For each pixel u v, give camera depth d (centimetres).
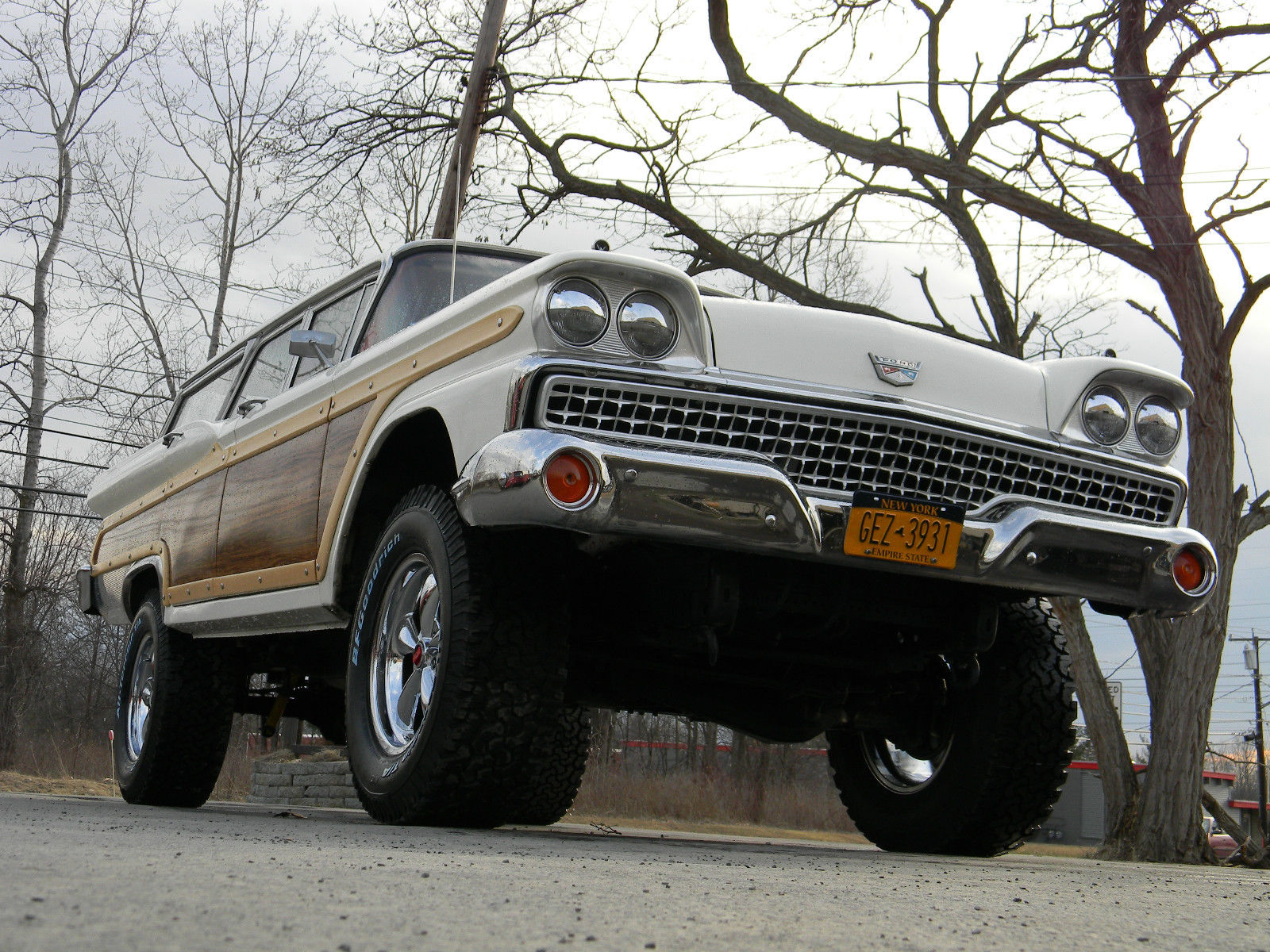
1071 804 3469
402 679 337
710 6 1420
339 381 389
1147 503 345
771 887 188
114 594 578
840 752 434
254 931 115
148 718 499
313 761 1391
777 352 307
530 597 303
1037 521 313
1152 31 1306
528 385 281
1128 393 348
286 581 396
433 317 343
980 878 247
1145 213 1305
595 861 224
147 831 255
